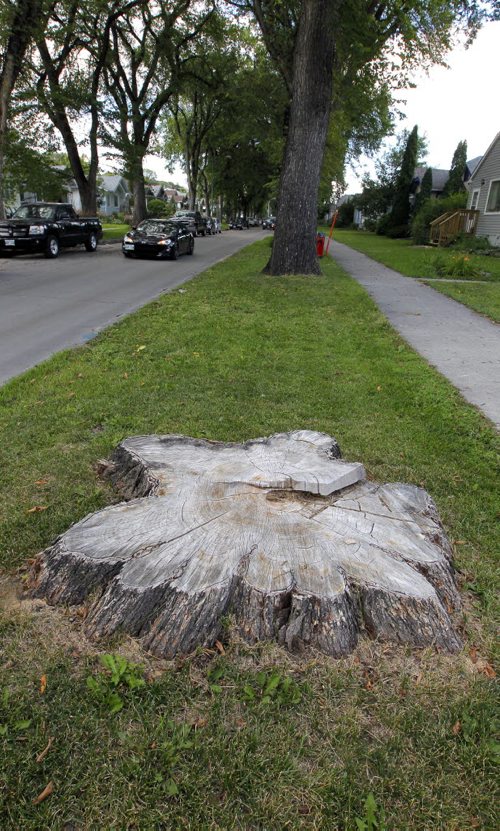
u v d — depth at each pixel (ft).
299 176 46.16
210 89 110.42
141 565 7.62
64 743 6.13
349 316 31.37
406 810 5.65
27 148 74.95
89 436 14.21
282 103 88.33
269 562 7.64
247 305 33.24
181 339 24.26
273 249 49.14
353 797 5.73
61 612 7.93
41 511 10.50
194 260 64.95
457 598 8.38
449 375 21.42
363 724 6.53
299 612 7.24
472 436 15.39
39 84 72.02
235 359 21.43
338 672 7.09
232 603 7.47
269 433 14.64
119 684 6.83
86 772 5.84
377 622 7.48
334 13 41.11
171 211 212.64
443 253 75.77
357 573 7.61
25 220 62.23
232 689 6.85
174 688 6.82
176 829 5.39
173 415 15.66
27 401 16.55
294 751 6.16
